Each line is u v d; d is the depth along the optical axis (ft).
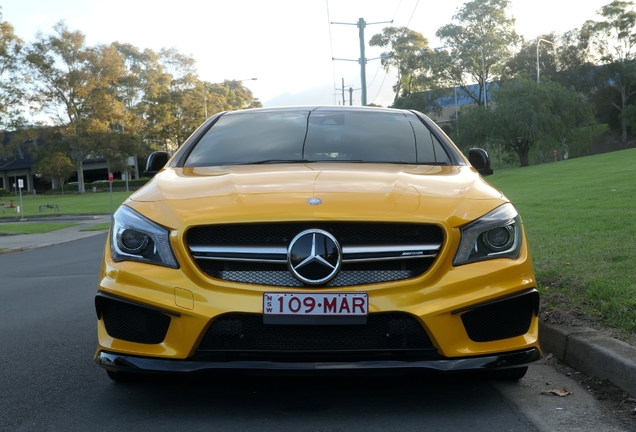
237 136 14.42
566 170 118.32
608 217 31.24
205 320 9.64
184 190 11.15
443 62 250.78
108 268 10.44
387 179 11.35
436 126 15.05
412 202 10.32
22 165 300.20
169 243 10.10
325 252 9.70
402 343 9.81
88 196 223.71
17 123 223.92
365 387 11.49
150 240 10.23
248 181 11.34
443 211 10.16
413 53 258.57
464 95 271.28
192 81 274.77
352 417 10.02
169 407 10.65
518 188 78.74
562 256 20.97
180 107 268.00
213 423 9.86
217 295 9.72
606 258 19.52
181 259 9.97
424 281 9.75
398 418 9.96
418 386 11.53
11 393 11.85
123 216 10.71
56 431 9.78
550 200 49.60
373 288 9.65
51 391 11.89
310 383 11.71
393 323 9.71
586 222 30.07
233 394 11.21
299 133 14.34
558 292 16.67
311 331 9.77
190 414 10.28
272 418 10.02
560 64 305.32
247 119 15.34
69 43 230.48
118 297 10.17
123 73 248.32
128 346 10.16
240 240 9.97
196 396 11.15
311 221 9.84
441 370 9.66
